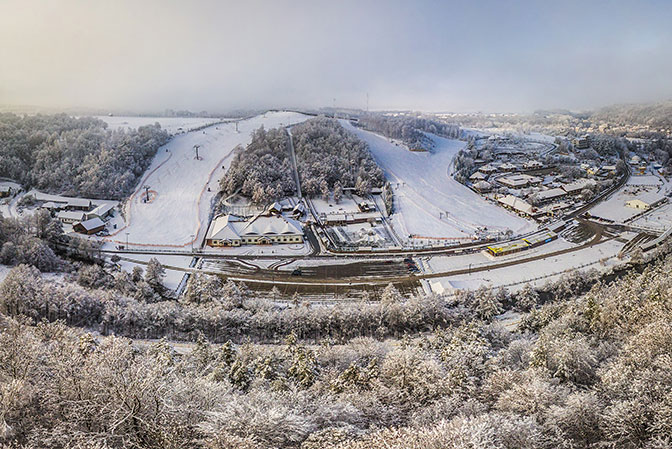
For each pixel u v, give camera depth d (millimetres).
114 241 136375
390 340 89688
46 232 126688
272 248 137125
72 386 38375
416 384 56406
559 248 141000
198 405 40812
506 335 80938
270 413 38188
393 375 59344
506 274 121875
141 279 110562
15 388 37406
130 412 34656
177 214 155250
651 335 51594
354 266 125938
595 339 69500
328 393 55531
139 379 37531
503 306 104375
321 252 135125
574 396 43281
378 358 70562
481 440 33406
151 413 36094
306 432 38812
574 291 109062
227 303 96500
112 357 40906
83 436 33688
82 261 120312
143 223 148625
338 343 87875
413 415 49094
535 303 102812
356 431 41188
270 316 90188
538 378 49281
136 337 86000
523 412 46188
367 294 107375
